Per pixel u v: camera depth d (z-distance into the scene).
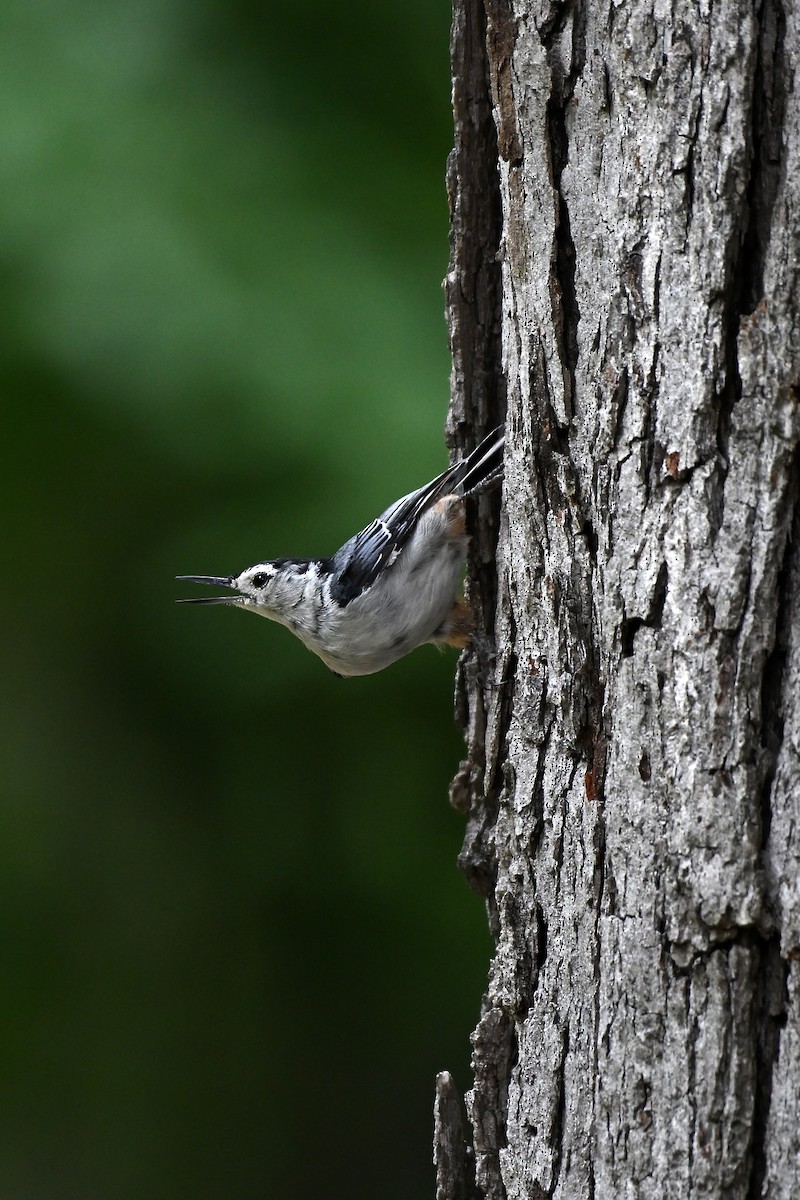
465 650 7.57
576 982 5.50
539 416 5.88
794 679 4.73
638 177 5.25
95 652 11.93
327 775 11.80
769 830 4.74
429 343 10.45
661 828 5.01
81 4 11.06
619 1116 5.10
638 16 5.27
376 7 11.55
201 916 12.48
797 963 4.61
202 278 10.20
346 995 12.35
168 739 12.18
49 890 12.30
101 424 10.39
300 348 10.18
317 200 10.77
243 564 10.13
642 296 5.23
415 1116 12.37
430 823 11.72
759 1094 4.70
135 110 10.68
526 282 5.96
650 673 5.10
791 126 4.84
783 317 4.79
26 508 11.34
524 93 5.83
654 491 5.14
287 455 9.97
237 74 11.09
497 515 7.37
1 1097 12.00
